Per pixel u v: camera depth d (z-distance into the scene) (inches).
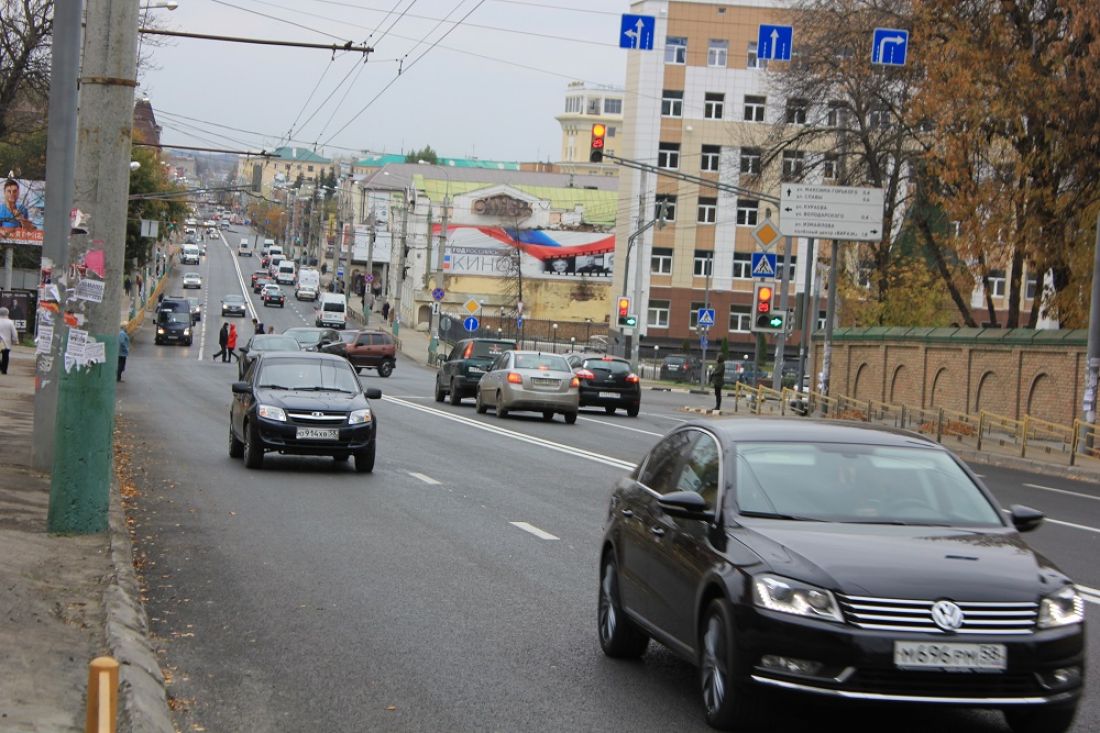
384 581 439.5
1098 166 1257.4
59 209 682.2
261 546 503.2
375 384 2032.5
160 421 1109.1
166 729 255.1
